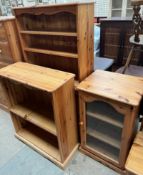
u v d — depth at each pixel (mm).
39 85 1090
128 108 996
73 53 1229
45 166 1438
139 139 1169
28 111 1552
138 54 2555
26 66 1418
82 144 1493
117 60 2863
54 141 1606
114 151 1368
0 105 2158
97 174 1351
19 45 1517
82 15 1047
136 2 1277
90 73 1393
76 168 1407
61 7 1061
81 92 1169
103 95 1046
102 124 1388
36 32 1275
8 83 1484
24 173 1391
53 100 1062
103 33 2787
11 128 1877
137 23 1477
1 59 1685
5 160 1510
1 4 3359
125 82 1182
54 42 1364
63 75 1206
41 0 3318
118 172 1344
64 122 1244
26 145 1653
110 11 3773
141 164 1017
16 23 1370
